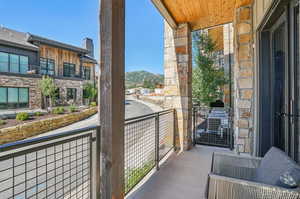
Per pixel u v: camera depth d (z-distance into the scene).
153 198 1.83
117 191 1.37
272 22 2.14
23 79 11.05
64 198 1.29
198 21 3.39
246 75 2.83
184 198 1.83
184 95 3.43
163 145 3.08
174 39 3.53
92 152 1.30
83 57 16.39
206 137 4.33
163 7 2.79
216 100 6.50
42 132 7.51
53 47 13.69
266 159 1.43
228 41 7.44
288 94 1.69
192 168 2.55
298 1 1.43
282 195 1.04
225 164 1.67
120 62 1.42
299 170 1.07
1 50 10.73
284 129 1.91
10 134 6.25
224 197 1.21
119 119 1.40
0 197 1.22
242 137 2.86
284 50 1.89
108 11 1.32
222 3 2.76
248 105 2.82
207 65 7.24
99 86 1.34
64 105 13.54
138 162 2.14
